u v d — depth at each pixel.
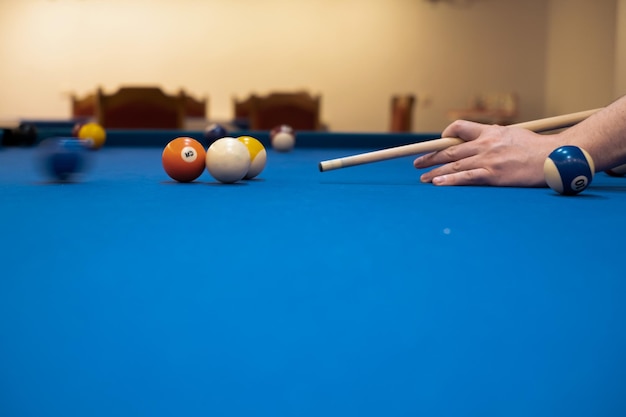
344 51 10.42
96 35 10.25
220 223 1.24
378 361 0.68
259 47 10.36
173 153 1.95
